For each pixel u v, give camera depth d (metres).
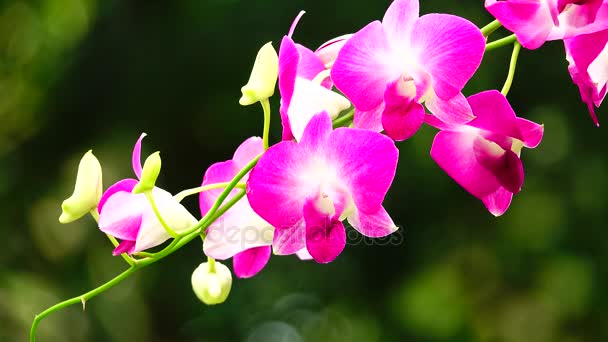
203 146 6.16
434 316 6.57
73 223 6.37
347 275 6.43
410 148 5.94
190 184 6.16
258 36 5.80
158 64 5.97
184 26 5.96
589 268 6.29
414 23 1.74
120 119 6.10
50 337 5.97
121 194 1.85
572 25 1.74
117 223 1.84
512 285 6.44
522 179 1.85
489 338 6.56
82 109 6.18
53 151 6.36
